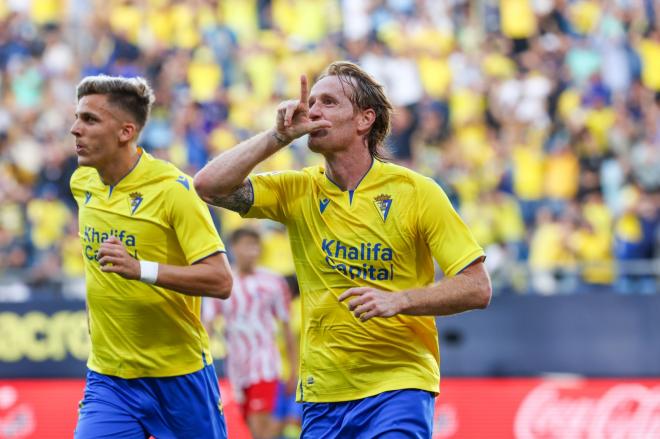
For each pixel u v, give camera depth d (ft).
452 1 119.96
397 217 33.01
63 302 74.64
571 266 79.97
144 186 36.94
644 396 72.79
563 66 113.80
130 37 115.34
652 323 73.61
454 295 32.09
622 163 101.96
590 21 118.11
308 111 32.27
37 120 107.24
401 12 119.24
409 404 32.73
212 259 36.24
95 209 37.29
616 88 111.86
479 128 108.47
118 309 37.04
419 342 33.73
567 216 94.12
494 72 113.19
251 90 112.78
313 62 114.93
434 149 105.70
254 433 63.82
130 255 35.35
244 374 63.87
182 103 108.78
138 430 37.55
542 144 106.52
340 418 33.40
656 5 118.21
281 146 32.60
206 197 32.99
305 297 33.96
